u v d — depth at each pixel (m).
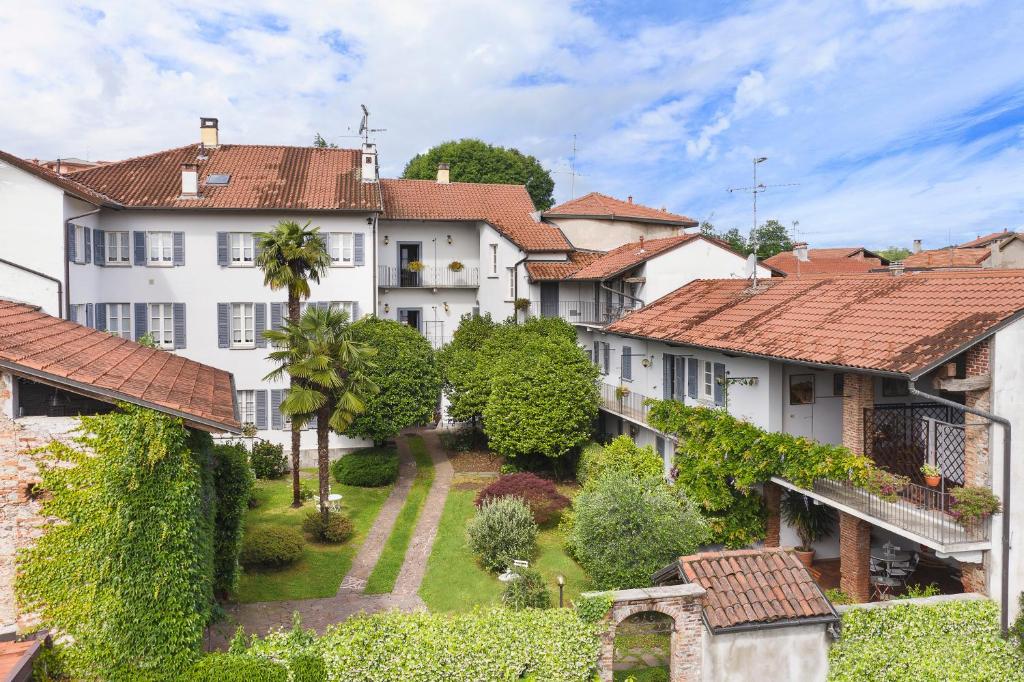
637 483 17.81
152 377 12.95
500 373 27.33
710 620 11.27
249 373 30.39
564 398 25.83
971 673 12.07
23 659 9.83
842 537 16.34
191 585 11.16
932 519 14.21
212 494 13.75
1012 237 47.03
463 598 17.58
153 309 29.83
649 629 12.73
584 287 35.97
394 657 11.26
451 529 22.42
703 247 29.72
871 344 15.20
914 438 16.48
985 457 13.41
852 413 16.02
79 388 10.51
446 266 39.34
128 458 10.70
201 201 29.89
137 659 10.68
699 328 22.19
